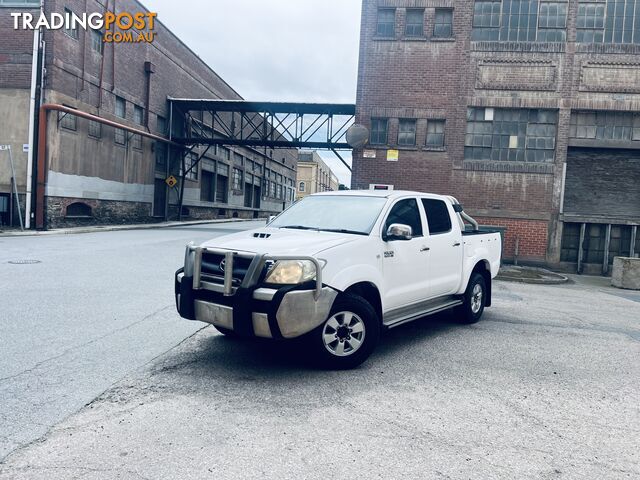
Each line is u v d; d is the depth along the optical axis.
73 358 5.26
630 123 17.70
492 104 17.92
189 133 33.22
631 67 17.36
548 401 4.58
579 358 6.04
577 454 3.57
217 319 4.93
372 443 3.62
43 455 3.29
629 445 3.75
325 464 3.30
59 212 21.91
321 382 4.83
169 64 32.03
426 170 18.30
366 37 18.58
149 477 3.07
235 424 3.84
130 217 28.08
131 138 27.72
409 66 18.38
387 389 4.71
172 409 4.08
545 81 17.69
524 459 3.47
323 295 4.87
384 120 18.66
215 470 3.18
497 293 11.40
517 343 6.60
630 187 17.91
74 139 22.70
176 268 11.62
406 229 5.69
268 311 4.64
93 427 3.72
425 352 6.02
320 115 28.89
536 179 17.78
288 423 3.90
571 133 17.86
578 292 12.78
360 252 5.41
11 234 18.25
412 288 6.23
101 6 24.47
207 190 40.91
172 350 5.67
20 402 4.12
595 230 17.83
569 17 17.59
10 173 20.98
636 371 5.61
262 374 5.00
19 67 20.97
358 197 6.48
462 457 3.46
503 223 17.97
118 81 26.20
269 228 6.17
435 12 18.42
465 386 4.88
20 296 8.01
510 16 17.94
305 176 89.88
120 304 7.78
